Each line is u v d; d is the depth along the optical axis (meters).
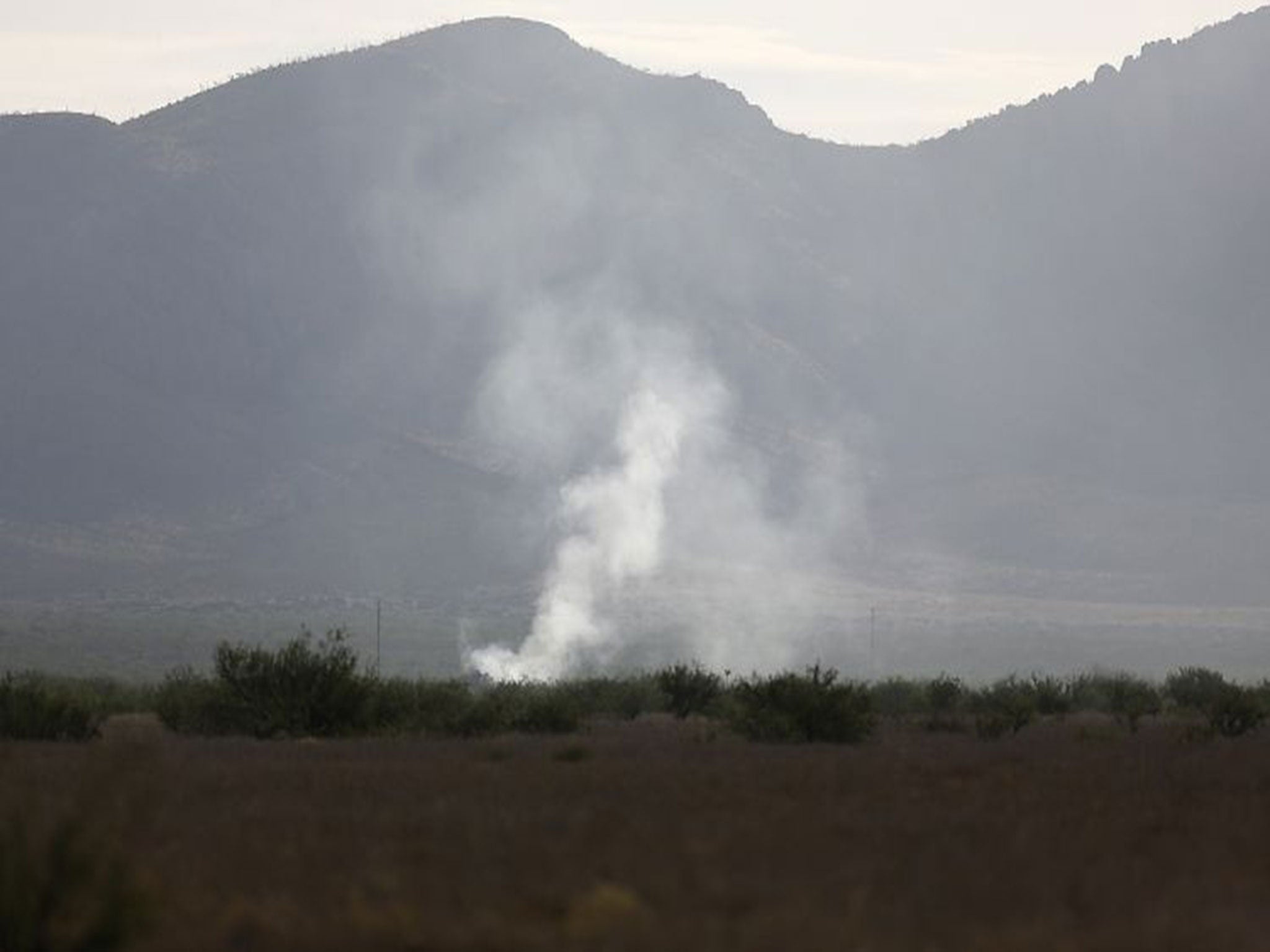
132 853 70.38
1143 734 179.50
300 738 160.25
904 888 66.31
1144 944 56.59
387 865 71.00
